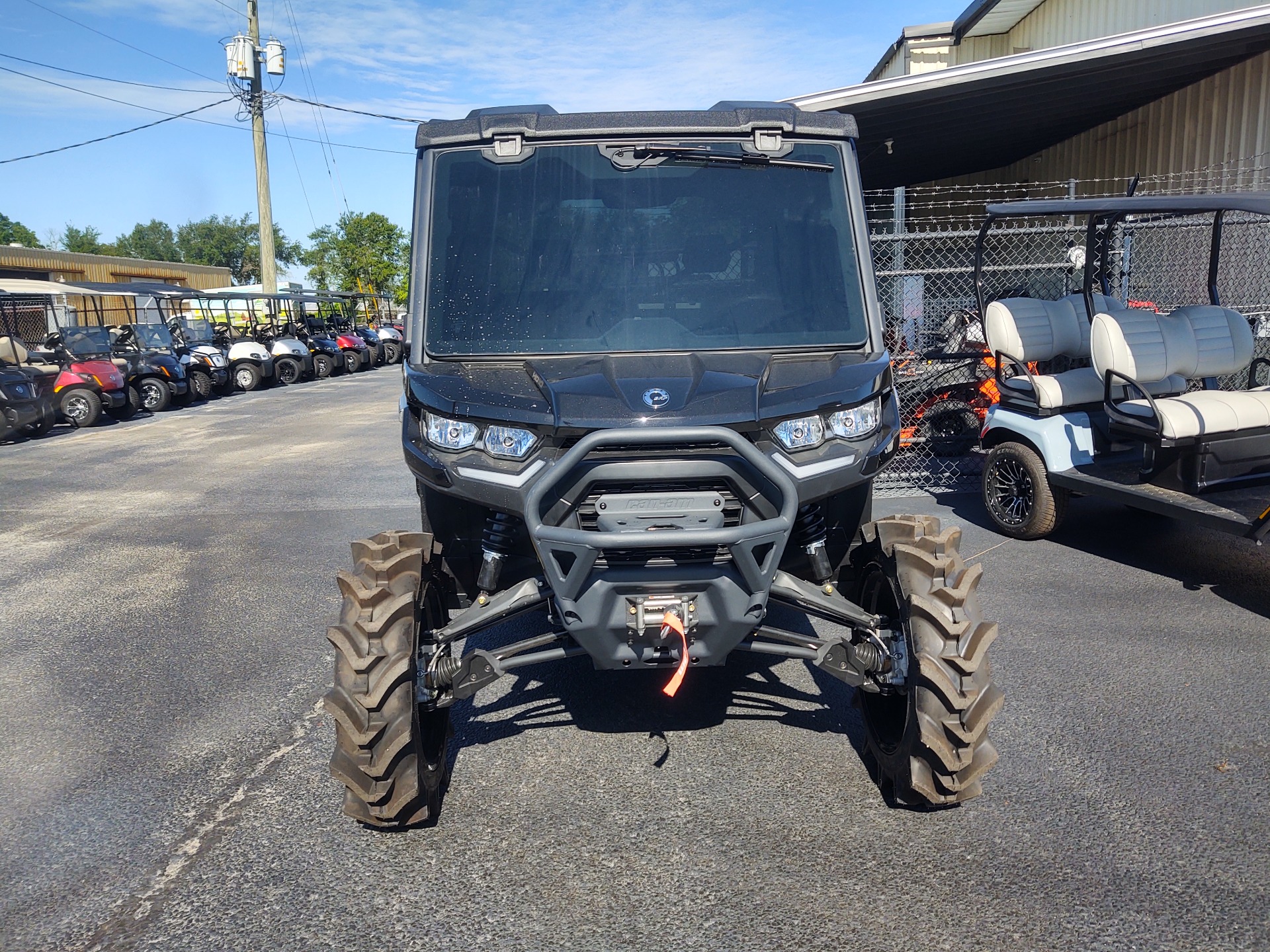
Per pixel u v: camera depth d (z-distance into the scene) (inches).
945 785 117.8
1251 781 134.0
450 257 140.6
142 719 167.9
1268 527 190.9
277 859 122.3
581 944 103.3
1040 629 196.4
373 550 120.5
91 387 641.6
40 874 120.8
